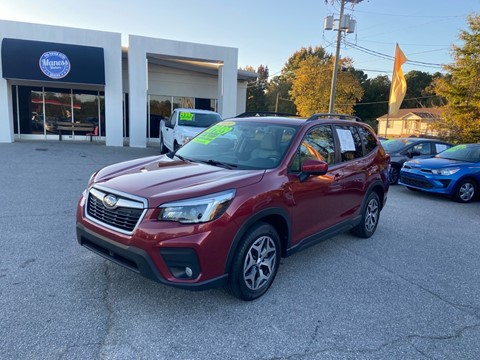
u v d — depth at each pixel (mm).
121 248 3016
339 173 4551
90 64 15109
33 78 14453
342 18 22109
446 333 3182
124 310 3156
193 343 2787
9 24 14375
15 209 5914
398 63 22484
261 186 3414
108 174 3705
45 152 12961
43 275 3668
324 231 4426
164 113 19844
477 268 4734
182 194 3006
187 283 2969
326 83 45219
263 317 3209
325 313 3361
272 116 5184
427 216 7434
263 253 3496
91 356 2559
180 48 16875
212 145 4496
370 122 64625
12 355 2510
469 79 20391
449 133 22375
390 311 3486
